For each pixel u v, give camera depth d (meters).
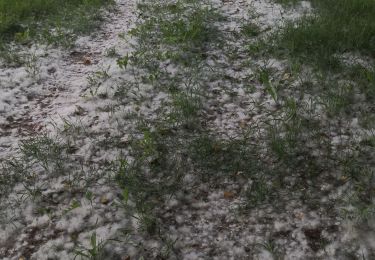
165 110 4.11
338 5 6.11
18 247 2.82
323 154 3.47
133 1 7.22
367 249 2.68
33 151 3.60
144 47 5.36
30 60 5.21
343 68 4.56
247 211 3.05
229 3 6.79
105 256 2.73
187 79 4.64
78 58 5.36
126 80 4.66
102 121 3.99
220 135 3.77
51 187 3.27
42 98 4.50
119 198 3.16
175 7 6.59
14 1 6.81
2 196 3.20
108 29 6.17
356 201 3.02
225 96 4.34
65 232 2.92
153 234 2.89
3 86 4.63
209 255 2.76
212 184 3.28
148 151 3.52
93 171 3.41
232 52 5.20
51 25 6.21
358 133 3.65
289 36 5.24
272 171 3.34
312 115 3.93
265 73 4.50
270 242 2.81
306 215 2.98
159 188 3.23
